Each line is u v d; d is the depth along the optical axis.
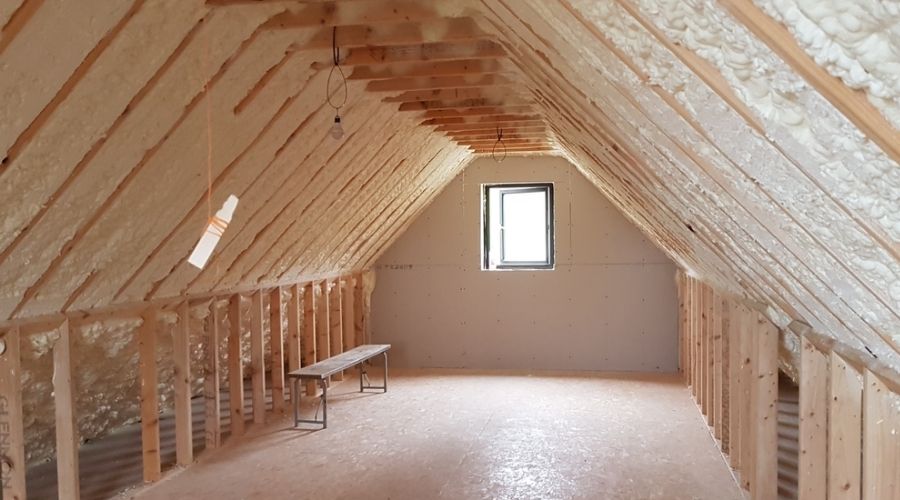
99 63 2.21
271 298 5.47
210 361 4.52
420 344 7.65
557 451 4.40
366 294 7.50
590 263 7.32
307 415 5.42
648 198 3.67
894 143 0.85
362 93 3.86
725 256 2.99
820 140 1.00
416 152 5.35
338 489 3.77
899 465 1.93
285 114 3.32
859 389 2.26
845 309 1.80
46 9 1.94
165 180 2.95
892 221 1.05
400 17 2.95
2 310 2.89
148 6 2.20
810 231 1.42
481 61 3.77
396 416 5.39
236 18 2.61
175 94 2.61
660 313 7.22
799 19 0.79
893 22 0.69
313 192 4.29
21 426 3.02
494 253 7.66
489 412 5.47
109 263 3.19
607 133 2.81
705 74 1.17
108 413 4.75
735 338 3.94
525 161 7.41
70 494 3.28
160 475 3.99
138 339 3.89
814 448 2.62
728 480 3.81
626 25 1.31
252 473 4.05
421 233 7.62
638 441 4.60
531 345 7.45
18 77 2.04
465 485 3.79
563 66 2.30
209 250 2.46
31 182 2.38
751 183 1.49
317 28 3.02
